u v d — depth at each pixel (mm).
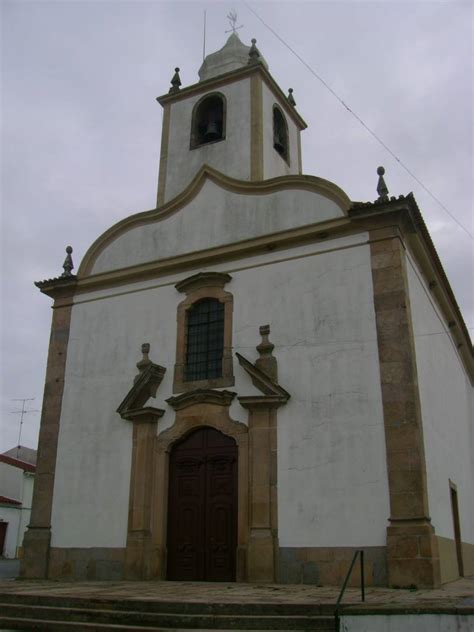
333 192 14852
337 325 13688
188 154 18641
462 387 20750
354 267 13906
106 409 15812
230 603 8453
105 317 16828
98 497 15117
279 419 13570
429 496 12570
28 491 38406
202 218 16484
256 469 13359
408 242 14523
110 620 8602
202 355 15211
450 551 13734
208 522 13898
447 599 8992
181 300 15898
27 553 15398
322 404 13266
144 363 15625
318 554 12344
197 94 19344
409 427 12289
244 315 14852
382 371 12875
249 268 15211
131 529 14320
